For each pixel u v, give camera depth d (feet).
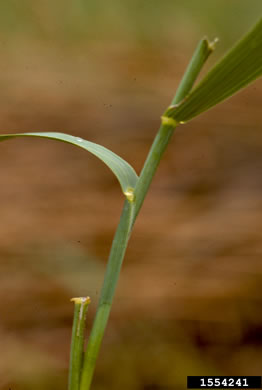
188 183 3.71
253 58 1.46
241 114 4.64
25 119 4.76
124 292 2.67
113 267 1.57
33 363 2.34
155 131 4.58
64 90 5.42
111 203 3.53
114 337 2.49
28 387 2.27
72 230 3.13
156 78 6.18
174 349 2.44
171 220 3.26
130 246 3.01
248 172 3.70
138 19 8.80
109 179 3.88
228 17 9.21
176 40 8.70
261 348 2.44
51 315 2.58
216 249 2.89
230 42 9.08
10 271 2.80
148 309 2.60
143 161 4.19
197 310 2.57
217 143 4.20
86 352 1.57
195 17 9.16
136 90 5.53
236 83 1.49
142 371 2.35
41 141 4.48
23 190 3.65
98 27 8.41
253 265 2.76
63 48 7.56
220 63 1.47
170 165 3.92
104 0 8.48
